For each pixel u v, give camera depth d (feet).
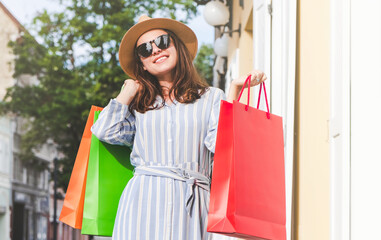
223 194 8.98
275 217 9.21
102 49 108.99
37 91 113.39
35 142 115.44
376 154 9.35
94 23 110.11
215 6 31.01
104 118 10.25
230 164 9.09
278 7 16.15
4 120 119.14
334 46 10.95
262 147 9.26
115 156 10.73
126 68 11.05
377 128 9.37
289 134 13.83
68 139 113.70
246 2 25.95
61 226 138.82
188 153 9.82
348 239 9.86
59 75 111.65
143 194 9.73
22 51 114.93
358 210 9.39
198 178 9.82
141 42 10.64
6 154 123.24
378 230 9.24
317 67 12.50
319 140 12.17
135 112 10.23
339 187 10.38
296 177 14.25
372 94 9.42
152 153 9.90
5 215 126.00
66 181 113.80
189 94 10.02
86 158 10.93
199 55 103.35
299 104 14.20
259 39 18.79
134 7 108.27
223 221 8.81
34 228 131.13
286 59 14.76
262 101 16.84
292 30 14.28
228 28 33.76
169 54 10.35
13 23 115.55
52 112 112.37
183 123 9.85
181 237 9.53
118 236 9.73
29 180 126.41
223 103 9.20
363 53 9.50
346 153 10.01
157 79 10.59
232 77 32.32
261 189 9.10
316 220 12.22
